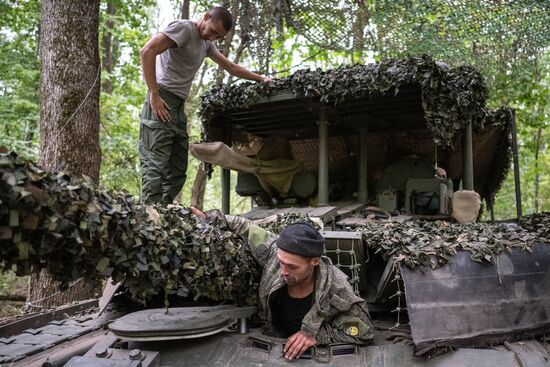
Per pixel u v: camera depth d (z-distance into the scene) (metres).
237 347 2.54
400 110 5.12
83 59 5.65
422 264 2.52
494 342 2.43
